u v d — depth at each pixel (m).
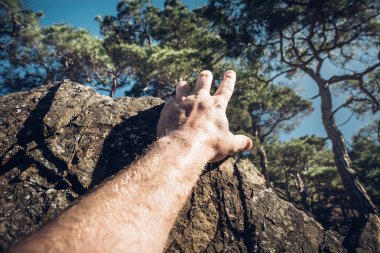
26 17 15.30
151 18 15.80
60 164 1.34
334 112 10.57
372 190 13.45
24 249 0.56
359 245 1.39
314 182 18.56
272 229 1.34
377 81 12.17
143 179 0.87
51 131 1.45
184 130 1.17
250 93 11.97
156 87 14.25
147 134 1.53
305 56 12.63
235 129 12.38
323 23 10.00
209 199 1.39
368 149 18.84
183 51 9.90
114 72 13.79
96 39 13.80
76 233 0.63
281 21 9.53
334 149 9.66
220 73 11.48
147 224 0.76
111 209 0.73
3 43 15.16
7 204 1.17
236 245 1.28
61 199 1.22
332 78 10.99
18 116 1.52
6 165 1.32
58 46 14.00
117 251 0.66
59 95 1.64
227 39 10.38
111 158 1.40
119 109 1.64
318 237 1.37
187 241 1.25
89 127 1.50
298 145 18.52
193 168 1.02
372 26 10.32
